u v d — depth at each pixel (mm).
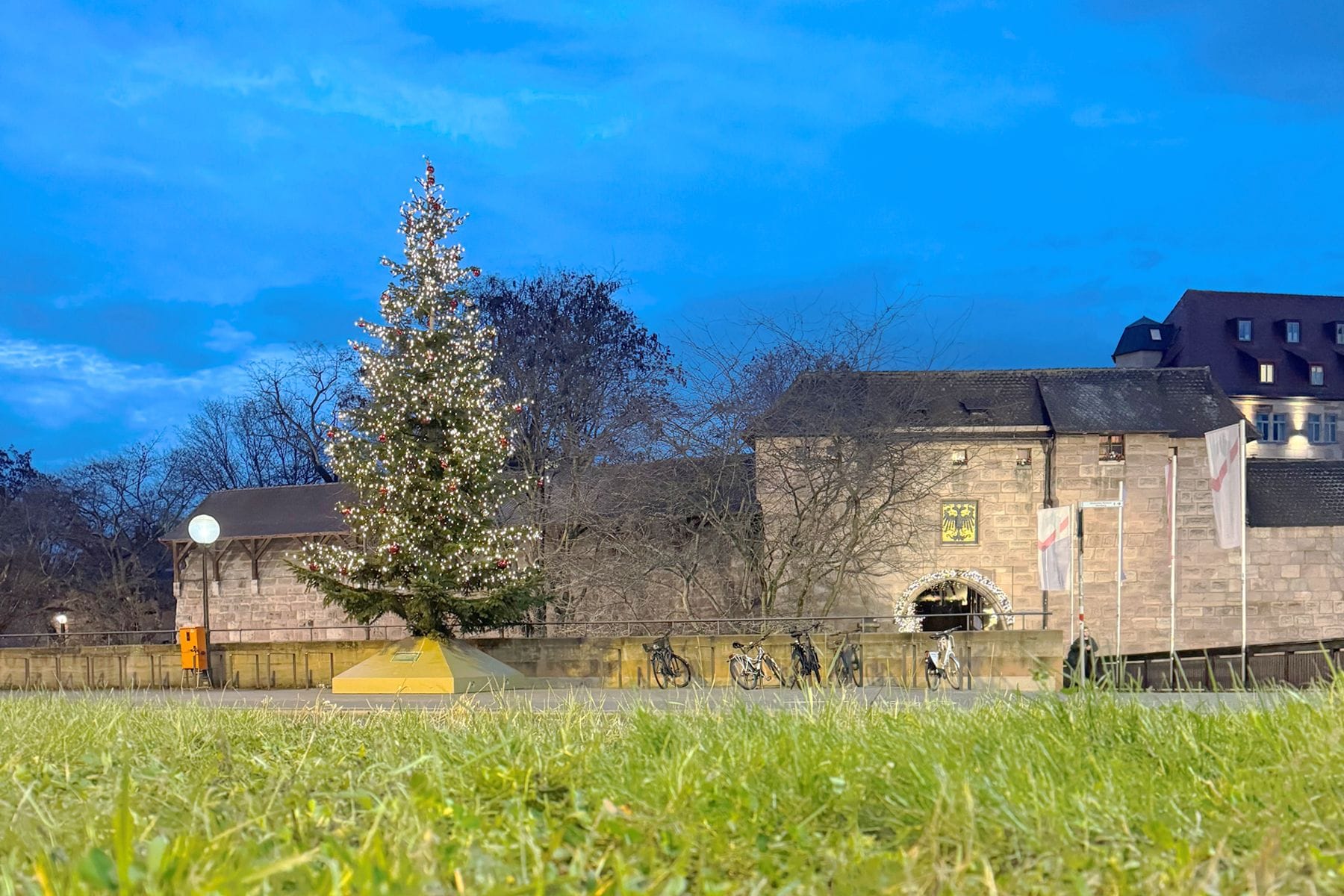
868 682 24062
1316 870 3430
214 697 20891
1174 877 3434
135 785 4871
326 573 23906
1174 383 45000
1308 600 43094
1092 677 7195
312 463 68250
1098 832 4086
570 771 5348
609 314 56500
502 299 53812
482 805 4680
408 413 23344
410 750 6574
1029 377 45219
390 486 22859
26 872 3373
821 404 34125
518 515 34688
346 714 11062
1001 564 42781
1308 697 6539
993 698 7520
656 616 34594
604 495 35406
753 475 35188
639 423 35281
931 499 41500
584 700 13672
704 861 3715
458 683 22172
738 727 6488
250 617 56562
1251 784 4676
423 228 23562
